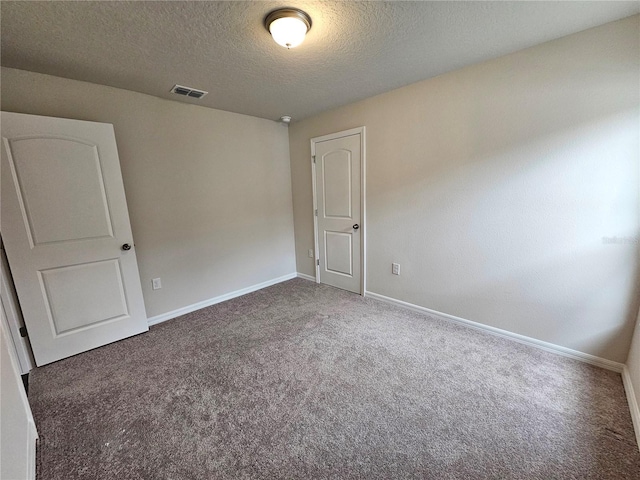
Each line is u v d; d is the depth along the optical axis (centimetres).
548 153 191
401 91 256
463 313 250
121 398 172
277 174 370
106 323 233
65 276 212
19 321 199
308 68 211
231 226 328
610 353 185
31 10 137
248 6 141
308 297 329
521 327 219
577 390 168
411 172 263
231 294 335
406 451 133
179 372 196
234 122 320
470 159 226
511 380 179
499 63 202
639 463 124
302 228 388
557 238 195
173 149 275
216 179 310
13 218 190
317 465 128
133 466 129
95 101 228
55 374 196
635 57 159
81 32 158
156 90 246
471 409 157
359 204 312
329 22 157
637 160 164
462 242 240
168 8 140
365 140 291
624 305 178
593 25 165
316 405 163
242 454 134
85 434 146
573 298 194
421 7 146
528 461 127
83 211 216
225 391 176
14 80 196
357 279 333
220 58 192
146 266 266
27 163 192
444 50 191
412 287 281
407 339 230
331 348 220
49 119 198
